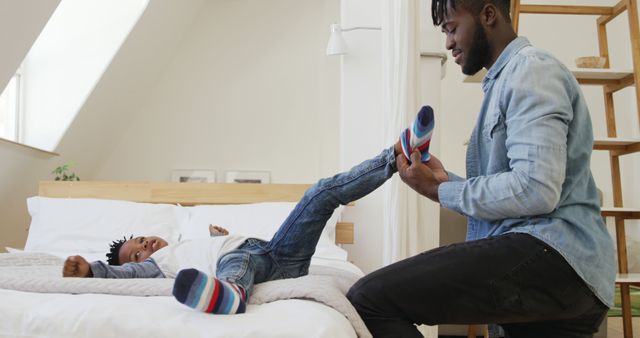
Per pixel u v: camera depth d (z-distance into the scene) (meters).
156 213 2.89
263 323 1.05
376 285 1.15
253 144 4.26
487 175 1.19
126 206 2.92
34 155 3.34
